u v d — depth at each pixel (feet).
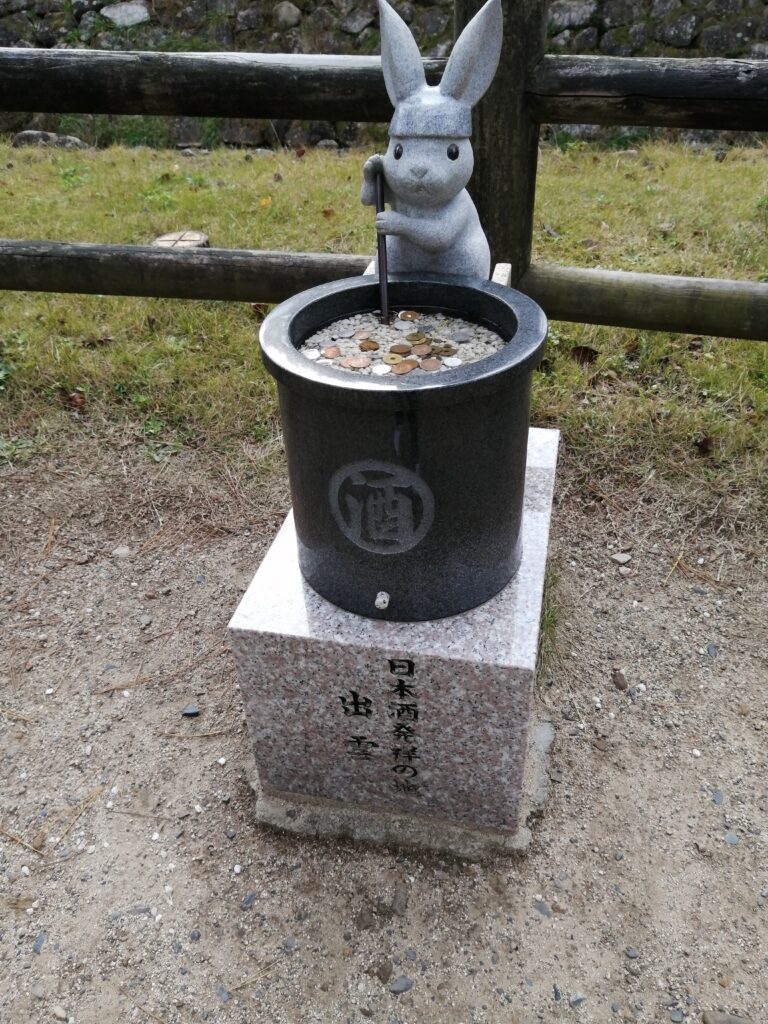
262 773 5.92
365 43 20.80
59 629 7.67
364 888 5.63
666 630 7.47
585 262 12.14
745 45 18.65
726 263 11.99
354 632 5.00
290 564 5.57
